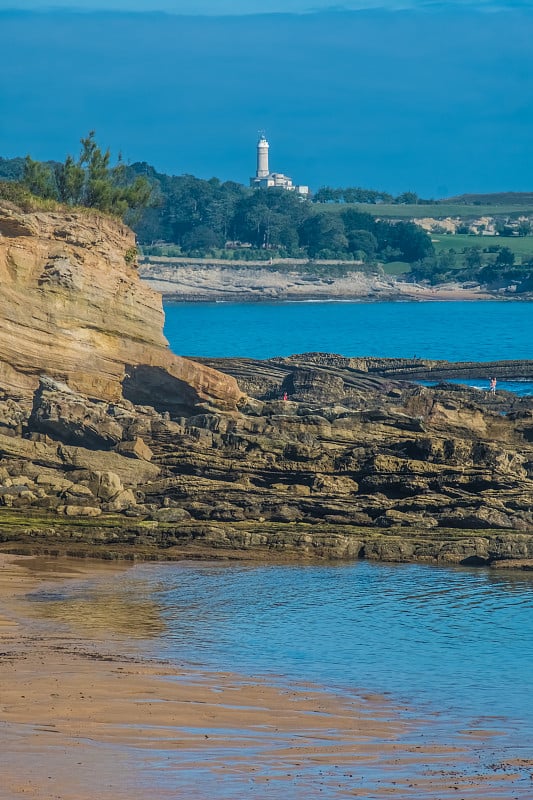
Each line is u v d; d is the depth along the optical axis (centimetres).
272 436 14488
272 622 9344
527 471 13638
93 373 17575
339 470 13512
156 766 5425
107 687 6956
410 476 13200
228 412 17962
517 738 6506
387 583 10931
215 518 12788
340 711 6925
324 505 12888
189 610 9638
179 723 6297
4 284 16750
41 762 5353
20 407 15988
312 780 5403
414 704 7212
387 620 9531
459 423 15800
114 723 6159
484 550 11956
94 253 17725
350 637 8956
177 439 14375
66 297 17262
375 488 13262
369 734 6431
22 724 6000
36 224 17238
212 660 8069
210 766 5503
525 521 12488
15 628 8644
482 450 13488
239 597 10194
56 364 17138
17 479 13225
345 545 12081
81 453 13788
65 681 7025
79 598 9900
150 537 12169
